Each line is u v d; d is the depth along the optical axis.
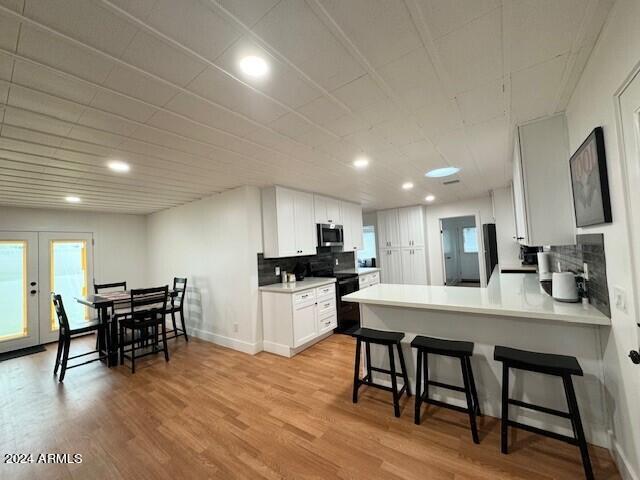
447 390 2.25
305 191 4.29
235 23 1.06
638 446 1.27
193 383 2.87
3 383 3.03
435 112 1.89
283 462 1.73
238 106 1.68
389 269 6.92
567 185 1.93
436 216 6.52
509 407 1.99
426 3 1.02
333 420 2.12
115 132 1.92
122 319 3.77
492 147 2.66
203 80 1.41
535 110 1.90
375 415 2.16
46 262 4.54
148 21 1.03
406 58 1.32
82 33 1.06
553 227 1.97
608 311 1.49
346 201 5.37
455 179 4.03
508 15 1.10
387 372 2.36
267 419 2.19
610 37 1.15
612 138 1.22
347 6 1.01
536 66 1.44
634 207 1.10
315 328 3.88
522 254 4.84
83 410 2.43
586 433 1.73
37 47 1.12
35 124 1.75
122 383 2.93
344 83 1.50
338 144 2.38
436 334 2.30
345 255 5.92
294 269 4.44
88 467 1.77
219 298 4.09
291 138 2.19
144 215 5.64
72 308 4.75
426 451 1.75
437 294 2.46
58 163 2.43
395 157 2.82
